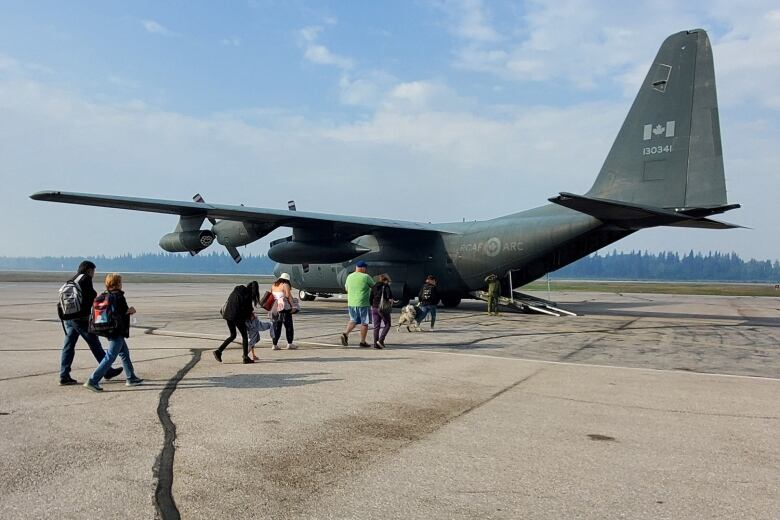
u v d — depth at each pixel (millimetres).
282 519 3641
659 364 9414
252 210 18250
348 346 11594
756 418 6043
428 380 8008
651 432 5539
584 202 14750
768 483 4254
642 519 3633
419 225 21750
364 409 6387
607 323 16406
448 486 4195
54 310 20547
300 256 21547
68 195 15602
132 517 3643
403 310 14078
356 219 20266
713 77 14867
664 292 42969
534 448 5062
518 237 18703
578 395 7098
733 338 12945
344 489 4141
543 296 35656
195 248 18938
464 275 20328
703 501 3922
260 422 5848
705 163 14836
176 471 4473
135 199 16594
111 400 6746
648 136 15906
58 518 3611
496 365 9273
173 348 11070
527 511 3758
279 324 11070
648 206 15656
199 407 6441
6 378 7992
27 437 5297
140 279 77375
